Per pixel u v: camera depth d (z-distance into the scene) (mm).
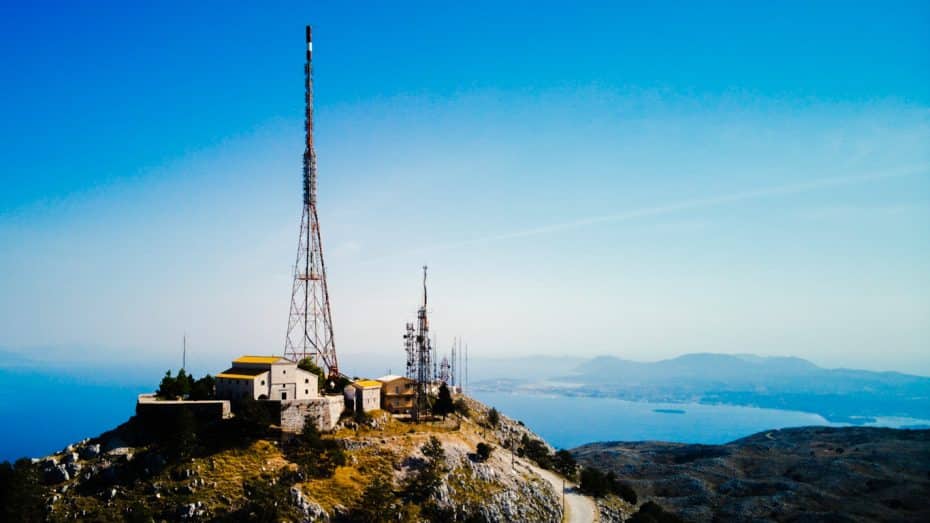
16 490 121438
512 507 159125
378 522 134000
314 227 198000
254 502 128125
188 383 167125
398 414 190375
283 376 166125
